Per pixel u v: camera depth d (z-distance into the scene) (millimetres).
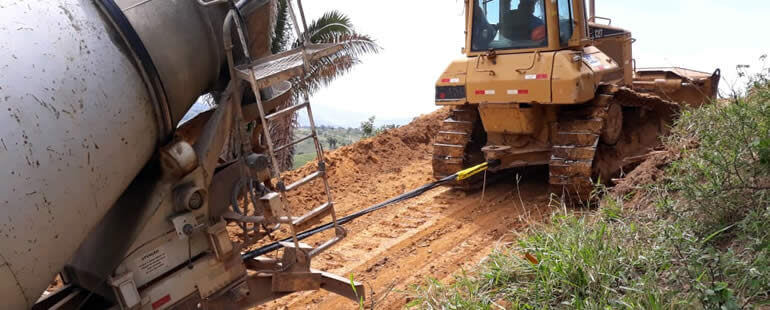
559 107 6809
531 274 3658
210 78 3646
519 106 6445
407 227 6359
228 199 3705
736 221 3533
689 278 3057
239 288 3627
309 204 7504
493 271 3771
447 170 7477
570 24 6543
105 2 2939
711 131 4875
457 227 6195
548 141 6871
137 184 3363
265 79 3281
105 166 2832
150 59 3053
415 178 8633
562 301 3258
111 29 2936
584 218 4129
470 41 7043
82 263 3373
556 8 6250
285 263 3750
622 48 8492
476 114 7551
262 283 3771
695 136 5426
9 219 2389
